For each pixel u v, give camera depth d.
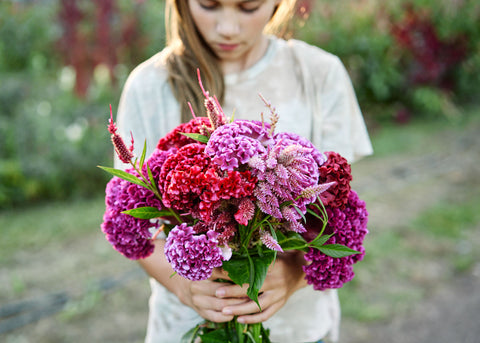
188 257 0.87
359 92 6.95
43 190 4.47
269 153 0.86
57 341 2.55
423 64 7.07
